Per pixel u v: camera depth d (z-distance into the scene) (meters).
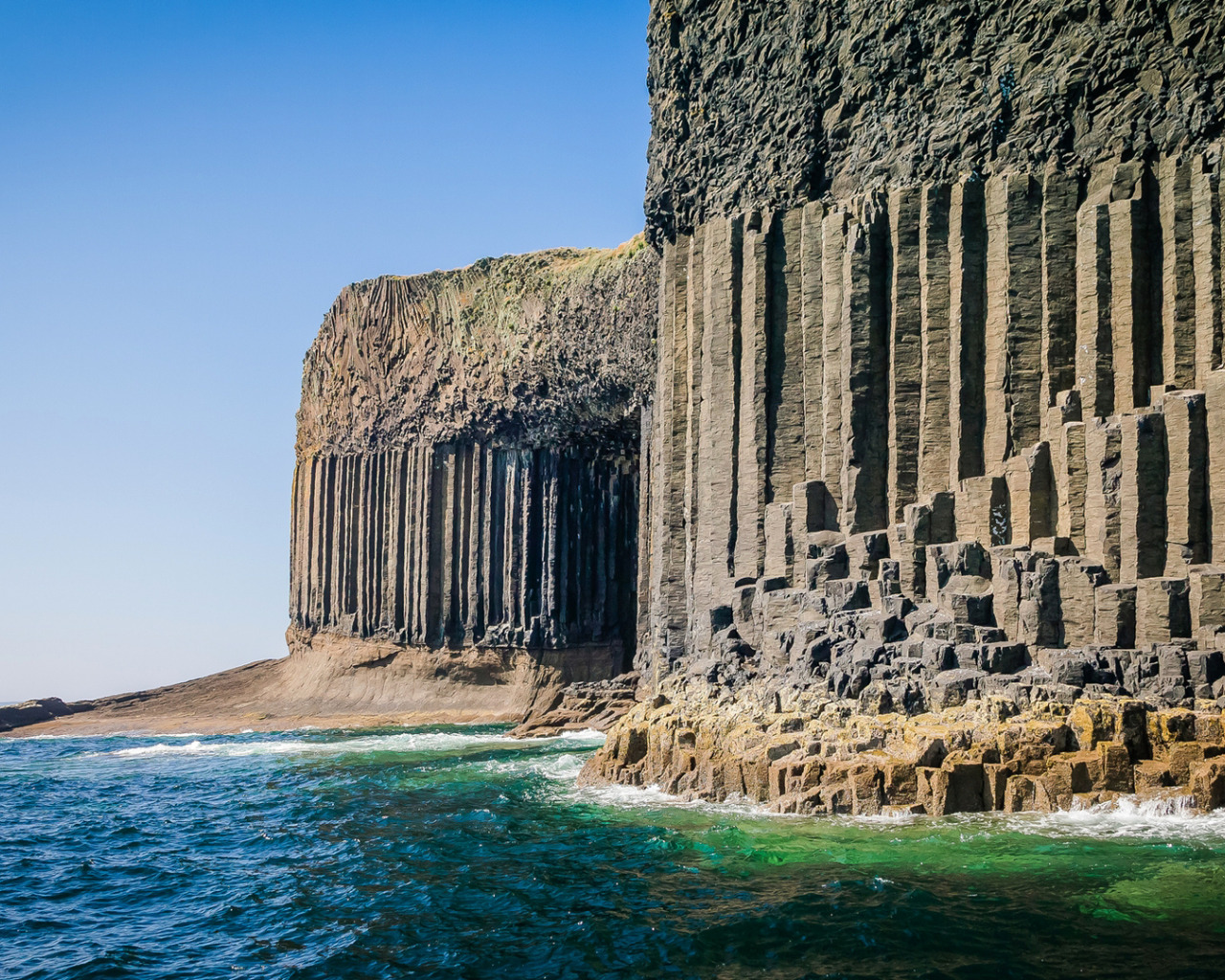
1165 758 25.86
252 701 83.00
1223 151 30.38
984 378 34.31
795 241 39.59
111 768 55.06
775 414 39.12
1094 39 33.00
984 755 26.55
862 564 34.56
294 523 92.50
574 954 19.50
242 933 22.75
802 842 24.77
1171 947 17.75
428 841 28.92
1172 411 29.06
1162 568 28.95
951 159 35.69
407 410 78.12
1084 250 32.53
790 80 40.50
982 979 17.08
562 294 66.44
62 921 24.73
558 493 70.25
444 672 73.75
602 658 69.06
